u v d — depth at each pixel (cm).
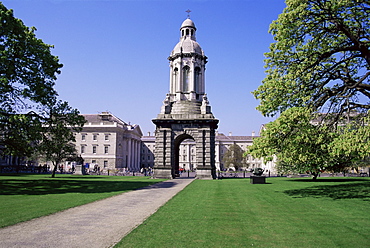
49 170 7994
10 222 1270
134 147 12350
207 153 4522
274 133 2112
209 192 2459
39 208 1611
